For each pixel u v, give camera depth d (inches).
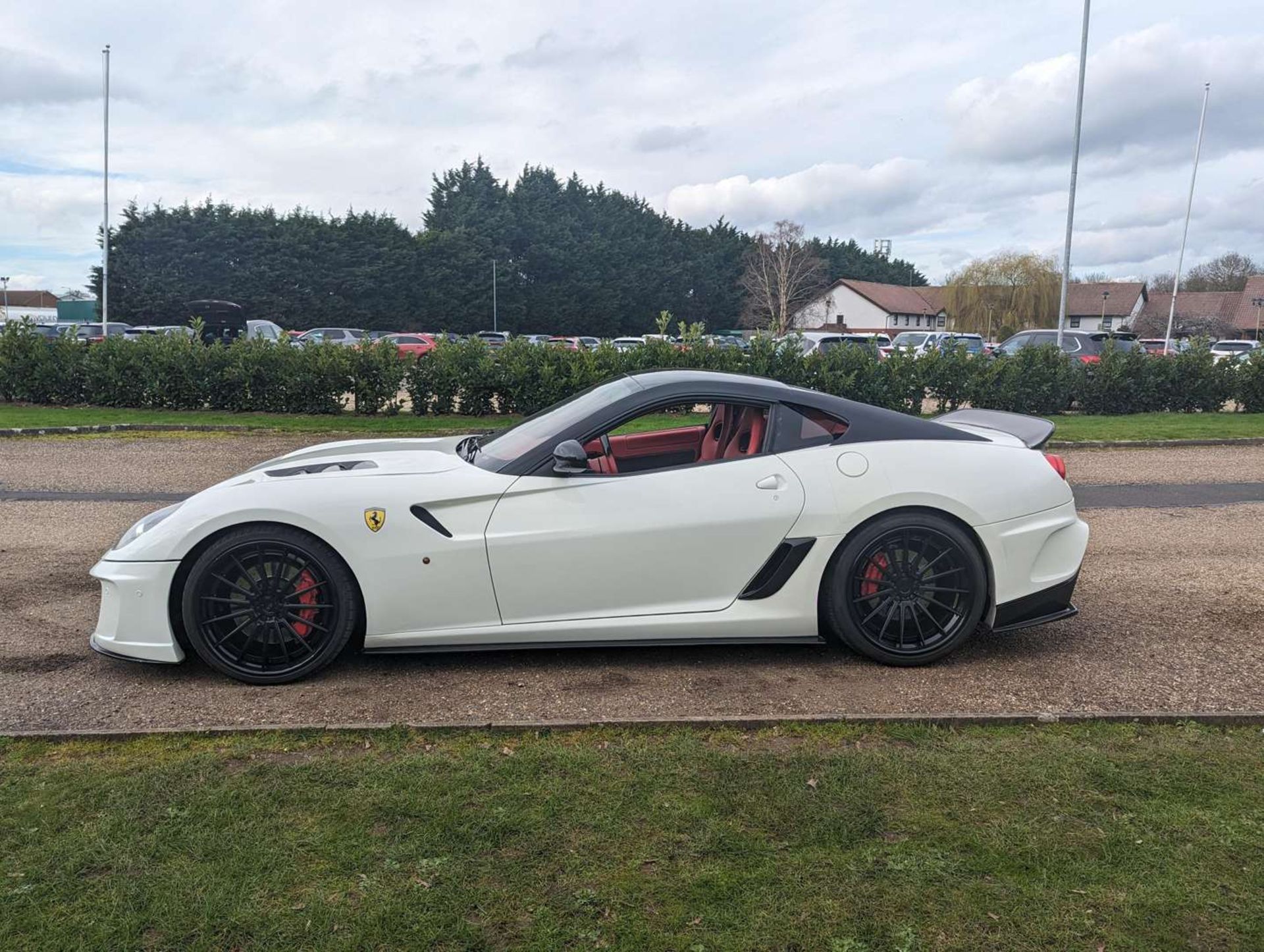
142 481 352.5
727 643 155.6
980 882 90.9
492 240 2655.0
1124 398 668.1
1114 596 202.8
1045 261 2400.3
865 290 3120.1
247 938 81.5
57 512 289.1
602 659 159.9
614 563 149.8
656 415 158.7
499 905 86.7
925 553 154.6
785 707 138.7
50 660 156.6
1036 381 653.3
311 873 91.3
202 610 144.8
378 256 2345.0
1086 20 885.2
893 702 141.2
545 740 123.9
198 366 608.4
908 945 81.6
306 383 596.1
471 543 146.9
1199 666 157.8
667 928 83.7
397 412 606.9
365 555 145.3
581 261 2736.2
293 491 146.8
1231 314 2913.4
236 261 2188.7
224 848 95.4
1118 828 101.0
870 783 110.7
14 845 95.6
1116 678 151.8
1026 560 156.9
